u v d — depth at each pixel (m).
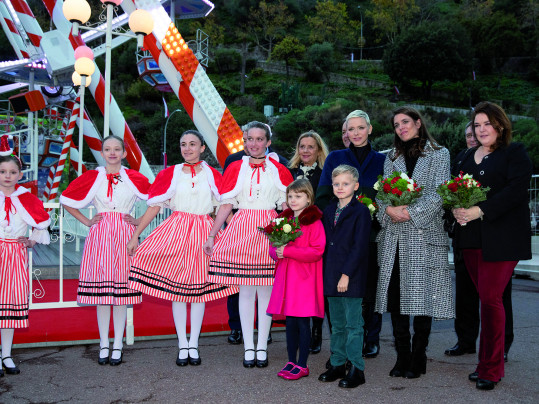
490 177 3.62
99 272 3.92
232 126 7.03
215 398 3.15
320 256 3.60
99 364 3.94
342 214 3.60
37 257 7.46
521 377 3.65
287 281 3.68
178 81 7.25
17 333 4.37
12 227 3.79
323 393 3.27
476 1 74.00
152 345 4.58
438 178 3.72
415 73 58.31
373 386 3.43
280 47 67.75
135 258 3.94
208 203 4.21
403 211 3.57
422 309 3.50
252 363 3.91
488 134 3.62
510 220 3.48
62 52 10.98
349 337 3.49
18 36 13.09
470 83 57.53
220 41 74.19
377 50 76.81
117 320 4.03
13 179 3.83
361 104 49.56
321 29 75.56
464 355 4.31
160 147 43.16
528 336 4.96
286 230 3.53
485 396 3.22
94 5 54.12
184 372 3.74
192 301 4.04
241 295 4.03
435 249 3.66
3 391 3.28
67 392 3.27
